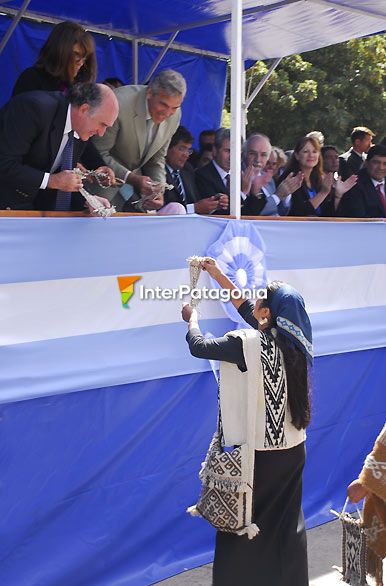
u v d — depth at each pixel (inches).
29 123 132.2
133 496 154.8
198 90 304.2
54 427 140.6
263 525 132.5
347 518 136.9
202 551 167.8
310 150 208.8
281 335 130.8
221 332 165.6
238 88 165.0
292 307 131.0
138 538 156.4
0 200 136.9
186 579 159.3
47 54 149.3
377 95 606.5
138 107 169.8
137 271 149.1
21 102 132.4
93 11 251.9
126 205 164.9
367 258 198.8
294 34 275.0
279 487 132.0
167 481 160.4
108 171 147.9
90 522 148.2
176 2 241.4
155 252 151.8
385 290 205.3
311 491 193.3
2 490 135.0
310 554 175.8
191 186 197.6
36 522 139.9
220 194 184.4
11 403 134.0
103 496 149.9
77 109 136.1
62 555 143.9
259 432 129.1
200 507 131.7
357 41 592.7
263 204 199.9
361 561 132.5
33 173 132.6
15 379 132.1
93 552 148.5
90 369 142.6
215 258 161.8
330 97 585.0
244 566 131.9
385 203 226.7
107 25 267.7
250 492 127.3
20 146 132.5
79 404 144.0
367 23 259.9
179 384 160.2
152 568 158.2
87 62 152.4
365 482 124.7
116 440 150.4
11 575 137.3
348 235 193.3
